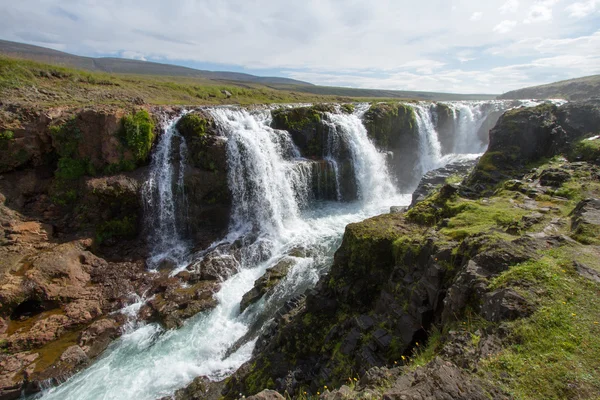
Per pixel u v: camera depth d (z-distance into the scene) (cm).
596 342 524
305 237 2239
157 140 2348
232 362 1340
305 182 2669
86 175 2138
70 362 1355
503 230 977
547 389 466
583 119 2342
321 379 962
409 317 920
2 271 1625
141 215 2166
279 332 1230
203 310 1631
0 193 1933
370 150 3095
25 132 2047
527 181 1574
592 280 650
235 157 2334
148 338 1501
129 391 1260
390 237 1170
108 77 3525
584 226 845
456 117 3938
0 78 2531
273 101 4688
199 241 2202
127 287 1762
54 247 1855
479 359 538
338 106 3288
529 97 6862
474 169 2053
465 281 762
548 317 578
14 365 1325
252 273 1912
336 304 1213
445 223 1168
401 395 469
